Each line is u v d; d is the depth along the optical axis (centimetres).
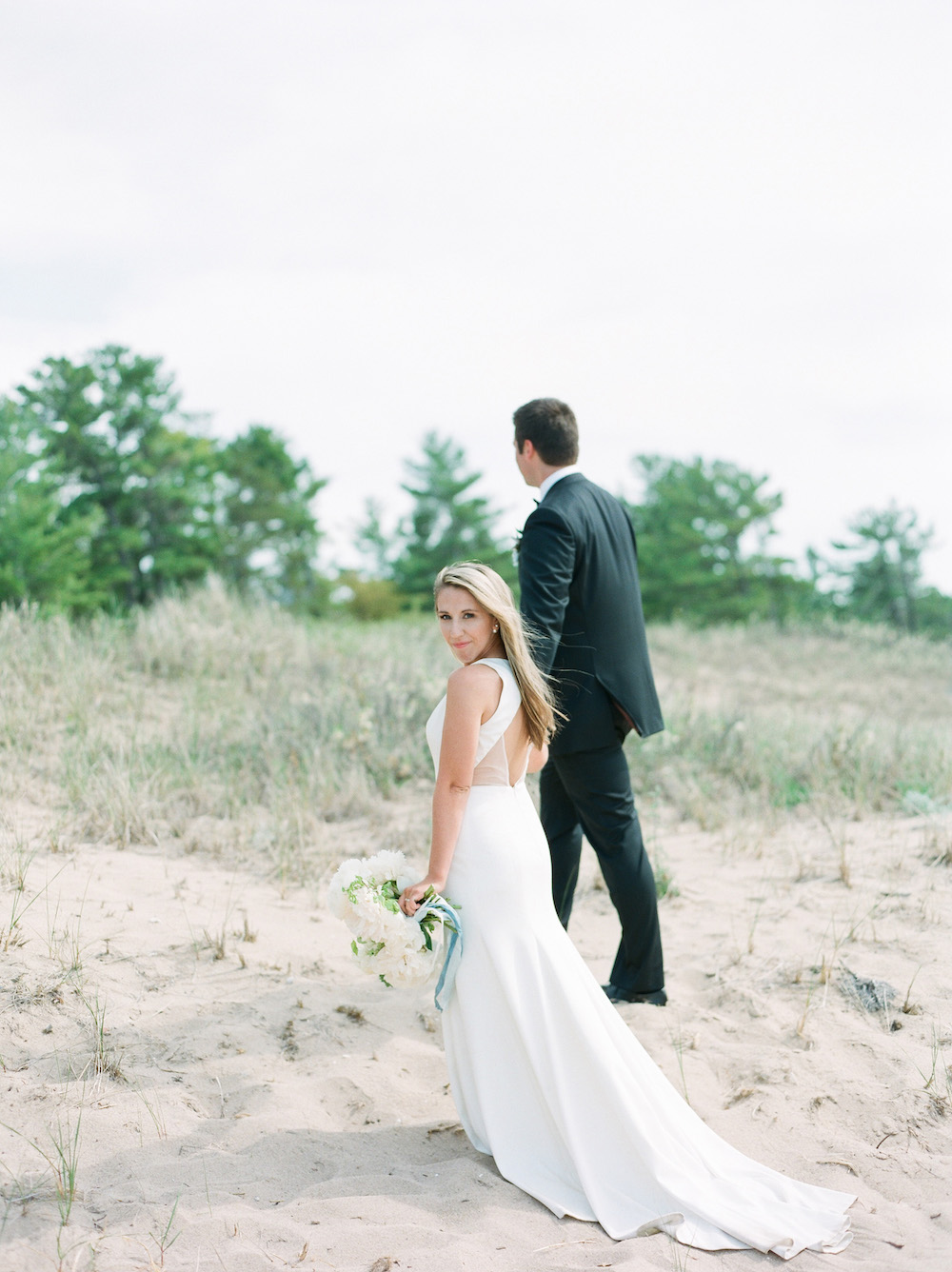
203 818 561
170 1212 251
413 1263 236
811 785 706
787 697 1266
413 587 4412
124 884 450
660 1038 365
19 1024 322
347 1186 272
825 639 1720
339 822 600
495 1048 282
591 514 383
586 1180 263
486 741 287
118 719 705
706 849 583
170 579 2789
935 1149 296
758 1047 356
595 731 377
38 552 2314
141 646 866
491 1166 282
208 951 397
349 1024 364
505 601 294
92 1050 318
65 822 503
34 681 716
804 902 482
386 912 270
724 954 432
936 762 715
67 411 2700
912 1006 375
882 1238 250
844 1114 314
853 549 3738
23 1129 278
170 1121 293
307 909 459
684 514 4069
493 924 282
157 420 2819
